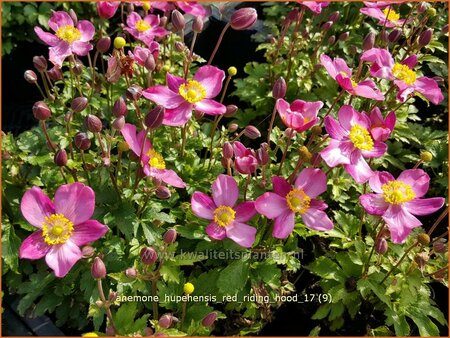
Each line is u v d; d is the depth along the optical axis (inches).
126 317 12.4
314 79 20.6
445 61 22.3
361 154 13.0
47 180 15.4
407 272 14.3
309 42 21.4
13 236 14.8
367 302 15.7
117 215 13.8
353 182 16.6
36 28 15.9
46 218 11.7
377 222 15.1
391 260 14.6
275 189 12.8
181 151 15.8
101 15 16.6
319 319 15.8
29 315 14.6
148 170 13.4
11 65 24.2
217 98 23.3
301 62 20.2
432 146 19.1
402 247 14.8
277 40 21.1
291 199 12.6
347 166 12.7
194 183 15.8
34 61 15.9
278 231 12.4
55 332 14.4
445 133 19.7
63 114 16.6
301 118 12.5
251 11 14.3
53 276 14.3
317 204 12.7
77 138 13.1
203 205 13.0
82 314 14.9
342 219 15.3
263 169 13.9
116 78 14.9
